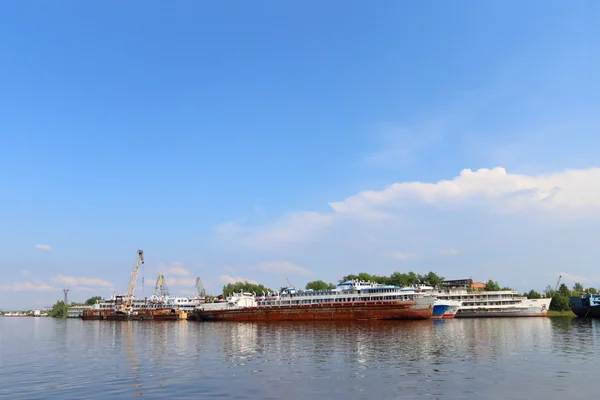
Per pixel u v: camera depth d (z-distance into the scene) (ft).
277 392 172.86
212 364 246.47
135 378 208.13
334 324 608.19
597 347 291.99
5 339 455.22
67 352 322.34
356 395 165.68
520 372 204.44
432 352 275.39
